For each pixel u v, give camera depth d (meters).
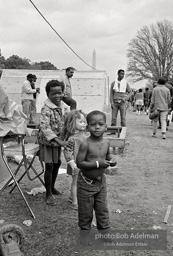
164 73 62.34
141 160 7.88
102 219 3.68
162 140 10.95
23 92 12.68
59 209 4.67
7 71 21.34
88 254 3.53
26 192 5.31
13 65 51.53
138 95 23.94
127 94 11.41
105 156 3.61
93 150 3.49
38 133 4.71
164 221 4.30
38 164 7.08
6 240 3.20
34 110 13.27
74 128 4.48
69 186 5.68
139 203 5.01
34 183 5.78
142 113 25.30
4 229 3.26
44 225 4.15
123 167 7.18
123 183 5.99
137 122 17.39
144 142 10.45
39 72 21.19
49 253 3.52
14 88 19.30
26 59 54.97
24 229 4.04
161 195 5.39
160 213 4.63
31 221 4.25
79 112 4.57
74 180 4.66
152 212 4.66
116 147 8.41
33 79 12.81
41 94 18.78
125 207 4.83
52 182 5.14
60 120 4.74
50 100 4.72
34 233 3.95
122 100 11.20
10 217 4.38
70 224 4.19
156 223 4.29
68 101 6.31
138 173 6.71
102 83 19.05
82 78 19.38
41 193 5.30
